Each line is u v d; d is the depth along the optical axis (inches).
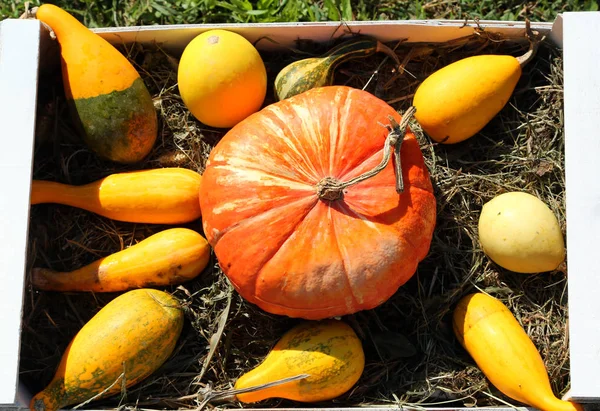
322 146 34.4
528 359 36.2
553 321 39.1
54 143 39.7
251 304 38.8
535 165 40.1
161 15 44.2
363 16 44.5
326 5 43.4
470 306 37.6
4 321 34.2
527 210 37.0
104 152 38.5
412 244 34.9
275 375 35.9
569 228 36.2
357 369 36.3
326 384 35.9
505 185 40.1
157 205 37.7
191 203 38.0
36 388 37.7
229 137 36.2
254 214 34.3
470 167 40.6
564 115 37.5
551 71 40.3
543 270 37.5
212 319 38.9
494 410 35.7
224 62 37.1
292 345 36.2
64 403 35.7
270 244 34.0
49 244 39.2
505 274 39.4
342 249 33.9
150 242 37.6
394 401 37.7
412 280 39.4
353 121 34.9
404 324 39.2
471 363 38.4
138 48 40.3
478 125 38.9
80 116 37.7
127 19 44.2
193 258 37.6
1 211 35.0
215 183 35.4
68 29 37.2
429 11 45.1
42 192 37.9
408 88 41.5
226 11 44.4
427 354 38.4
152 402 37.5
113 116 37.4
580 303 35.6
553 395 35.9
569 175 36.7
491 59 38.4
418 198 35.1
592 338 35.3
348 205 34.0
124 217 38.2
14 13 43.3
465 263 39.6
